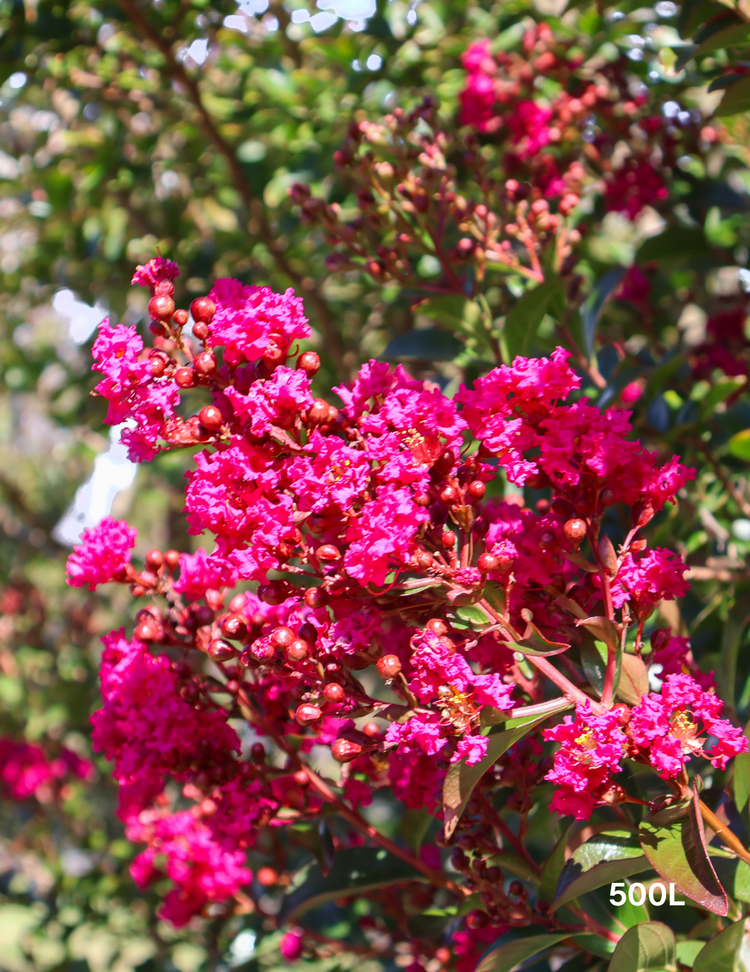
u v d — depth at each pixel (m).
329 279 1.60
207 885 0.90
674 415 0.98
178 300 1.50
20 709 2.09
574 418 0.67
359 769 0.77
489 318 0.86
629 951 0.67
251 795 0.77
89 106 1.64
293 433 0.67
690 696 0.66
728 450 1.05
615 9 1.13
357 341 1.55
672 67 1.06
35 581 2.48
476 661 0.70
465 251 0.89
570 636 0.69
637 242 1.44
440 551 0.68
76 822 1.99
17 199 1.72
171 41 1.32
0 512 2.56
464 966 0.81
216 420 0.66
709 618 0.88
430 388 0.69
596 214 1.23
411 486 0.67
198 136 1.52
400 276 0.90
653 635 0.69
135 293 1.73
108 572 0.76
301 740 0.80
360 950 0.94
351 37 1.33
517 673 0.72
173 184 1.66
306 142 1.39
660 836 0.66
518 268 0.91
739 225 1.27
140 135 1.60
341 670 0.68
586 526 0.68
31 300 1.80
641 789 0.76
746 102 0.82
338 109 1.36
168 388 0.67
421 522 0.66
